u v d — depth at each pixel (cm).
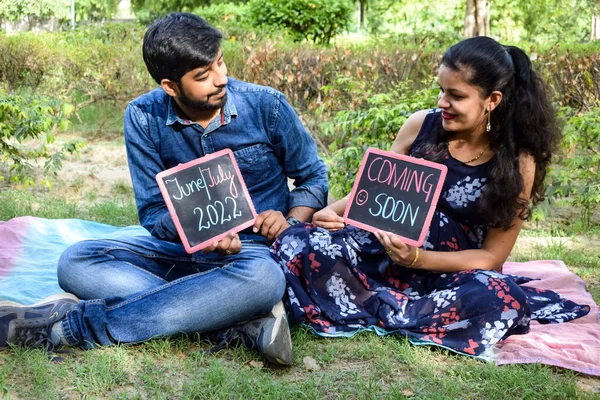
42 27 3166
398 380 285
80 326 296
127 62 883
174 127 330
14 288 366
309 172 355
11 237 450
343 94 713
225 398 267
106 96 898
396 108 529
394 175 323
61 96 861
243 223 317
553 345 314
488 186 321
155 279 323
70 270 317
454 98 308
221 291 299
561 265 438
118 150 841
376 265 339
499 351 310
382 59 788
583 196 529
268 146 343
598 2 2391
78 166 750
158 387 273
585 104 770
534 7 2380
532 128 317
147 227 332
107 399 264
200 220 310
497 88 306
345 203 352
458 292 313
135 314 299
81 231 468
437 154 332
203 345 313
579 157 535
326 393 276
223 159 319
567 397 277
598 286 413
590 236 525
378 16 2984
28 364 283
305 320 323
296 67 772
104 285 314
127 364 289
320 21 1348
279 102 338
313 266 325
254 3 1400
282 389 273
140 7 3195
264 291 300
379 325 327
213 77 304
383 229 318
